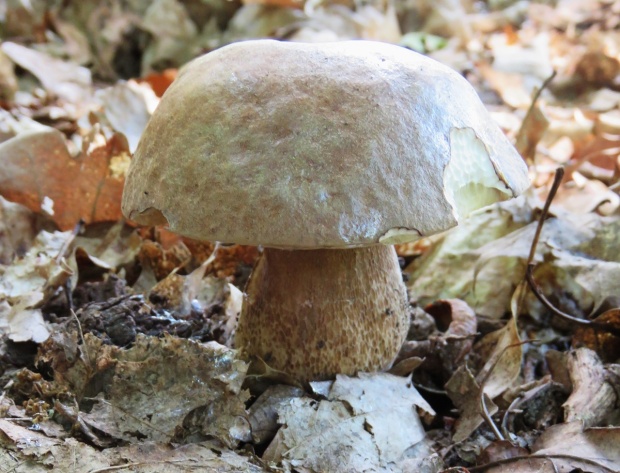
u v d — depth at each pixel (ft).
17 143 1.07
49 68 1.73
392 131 0.67
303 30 2.02
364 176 0.66
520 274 1.03
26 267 0.97
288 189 0.66
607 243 1.05
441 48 2.26
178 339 0.75
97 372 0.77
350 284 0.77
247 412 0.74
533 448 0.78
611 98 1.78
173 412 0.74
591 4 2.59
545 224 1.07
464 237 1.10
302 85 0.68
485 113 0.76
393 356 0.82
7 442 0.71
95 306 0.88
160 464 0.70
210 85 0.71
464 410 0.84
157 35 2.03
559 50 2.19
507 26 2.46
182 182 0.68
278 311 0.78
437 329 1.01
